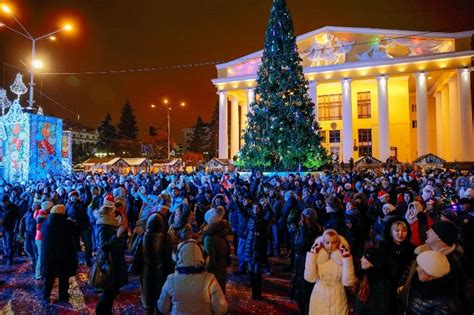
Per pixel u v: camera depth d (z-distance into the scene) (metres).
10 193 11.30
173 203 10.30
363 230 7.55
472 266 7.23
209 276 3.38
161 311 3.39
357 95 51.75
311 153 20.89
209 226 5.52
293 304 6.35
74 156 80.62
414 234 6.00
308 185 13.16
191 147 92.38
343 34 45.88
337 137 51.34
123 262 5.32
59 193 11.20
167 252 5.05
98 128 87.38
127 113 88.00
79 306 6.33
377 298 3.67
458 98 41.59
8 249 9.42
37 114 22.80
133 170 41.97
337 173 20.64
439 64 41.94
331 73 45.06
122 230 5.33
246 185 12.97
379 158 44.94
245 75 48.44
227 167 37.19
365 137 50.81
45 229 6.61
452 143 44.38
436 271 3.07
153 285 4.99
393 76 44.56
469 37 41.34
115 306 6.33
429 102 56.81
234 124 53.06
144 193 11.92
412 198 8.16
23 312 6.07
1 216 10.65
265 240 6.70
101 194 11.22
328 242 3.97
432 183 11.16
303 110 21.64
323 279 3.96
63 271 6.55
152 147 78.19
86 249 9.05
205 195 12.06
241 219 8.28
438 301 3.09
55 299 6.70
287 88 21.56
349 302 5.74
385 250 4.17
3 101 24.72
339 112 51.91
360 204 8.77
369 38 44.81
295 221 7.43
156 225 5.19
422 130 41.88
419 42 43.22
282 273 8.32
